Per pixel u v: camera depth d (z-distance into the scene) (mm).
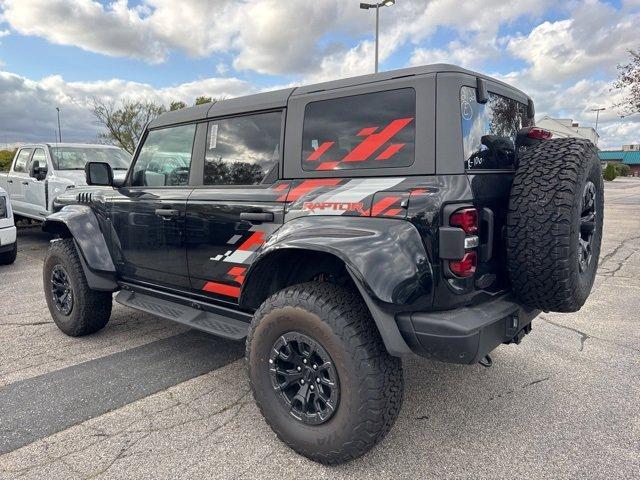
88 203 4215
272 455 2539
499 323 2432
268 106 2992
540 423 2824
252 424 2852
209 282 3295
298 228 2520
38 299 5711
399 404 2369
